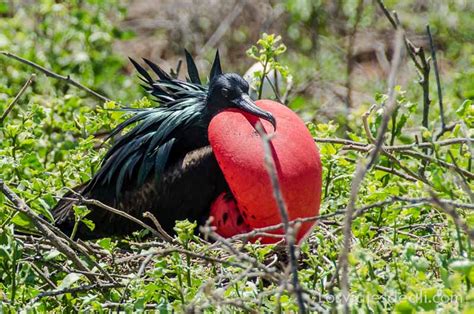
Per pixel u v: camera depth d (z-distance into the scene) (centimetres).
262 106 1042
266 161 704
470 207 832
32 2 1858
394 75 732
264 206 992
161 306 858
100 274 944
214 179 1065
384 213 991
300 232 1002
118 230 1122
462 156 1048
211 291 802
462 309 761
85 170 1156
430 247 917
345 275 732
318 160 1009
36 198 984
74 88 1546
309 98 1731
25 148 1134
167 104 1133
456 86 1555
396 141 1275
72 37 1647
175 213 1088
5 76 1513
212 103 1082
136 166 1109
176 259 884
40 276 959
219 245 916
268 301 857
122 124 1135
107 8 1788
